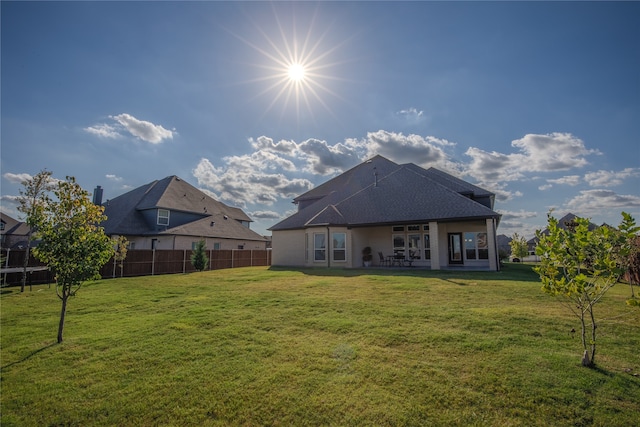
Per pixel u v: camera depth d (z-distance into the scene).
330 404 3.71
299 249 22.75
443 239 20.47
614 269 4.21
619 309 7.56
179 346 5.75
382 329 6.26
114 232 26.38
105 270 17.55
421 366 4.58
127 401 3.97
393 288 10.64
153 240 27.95
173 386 4.29
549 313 7.12
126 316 8.21
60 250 6.27
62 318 6.39
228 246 32.47
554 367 4.39
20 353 5.67
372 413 3.51
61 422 3.61
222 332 6.45
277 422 3.44
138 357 5.31
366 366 4.65
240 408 3.73
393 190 21.55
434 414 3.46
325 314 7.54
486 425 3.26
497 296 9.12
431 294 9.53
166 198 30.20
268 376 4.46
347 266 19.55
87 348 5.84
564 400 3.62
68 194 6.55
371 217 19.52
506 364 4.52
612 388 3.84
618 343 5.32
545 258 4.83
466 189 21.89
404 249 21.19
